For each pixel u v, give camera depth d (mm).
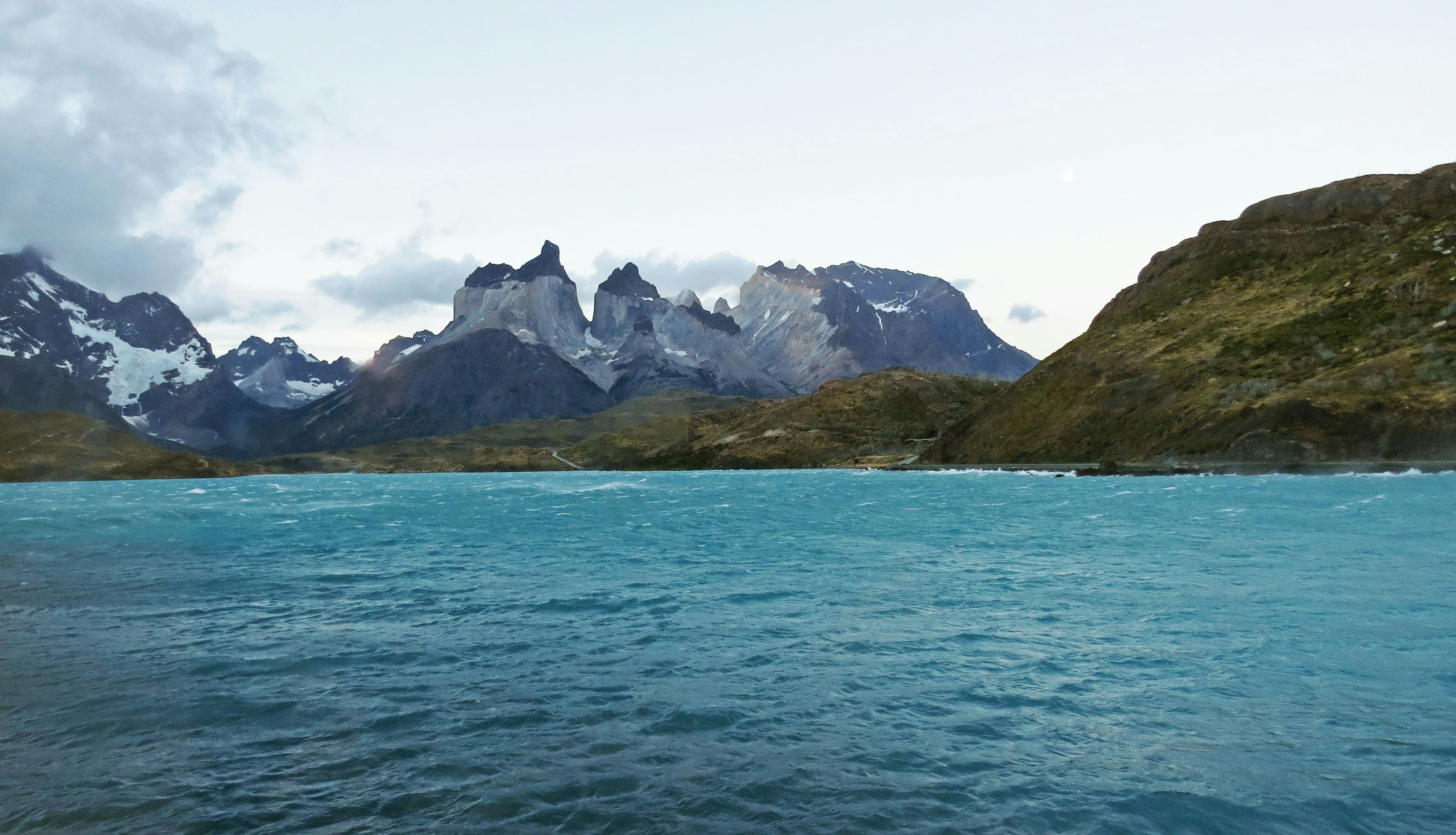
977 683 19734
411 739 16312
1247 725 16469
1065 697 18531
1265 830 12258
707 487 146625
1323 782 13820
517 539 56281
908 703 18359
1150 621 25984
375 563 43719
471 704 18484
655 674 20891
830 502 94312
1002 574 36688
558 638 25062
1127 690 18922
